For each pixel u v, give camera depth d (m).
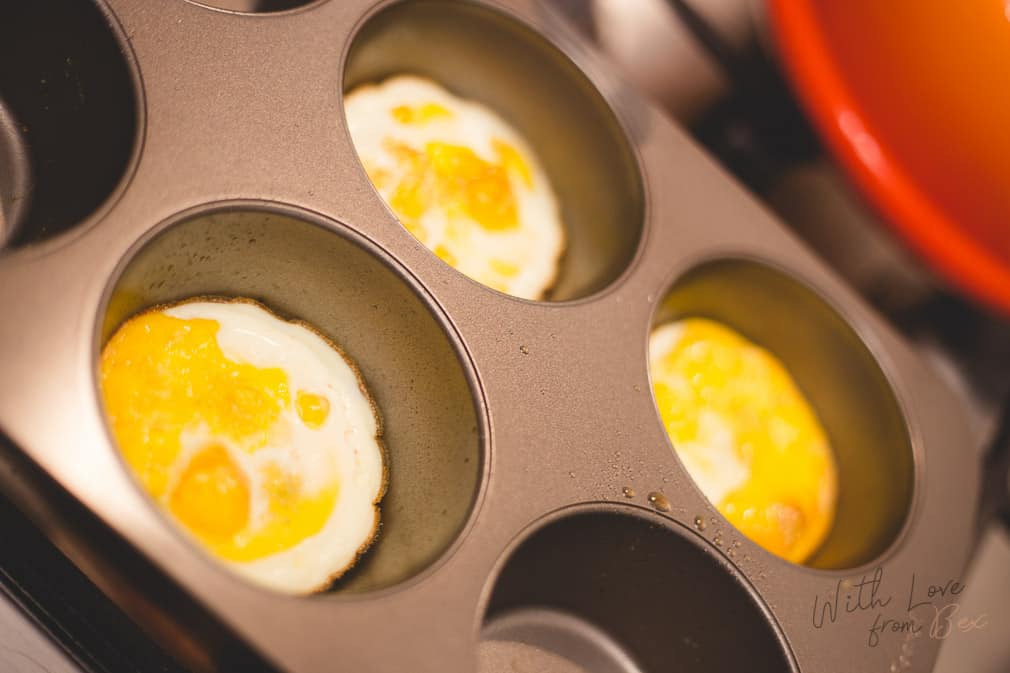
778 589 0.37
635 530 0.37
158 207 0.33
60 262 0.31
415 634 0.32
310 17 0.37
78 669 0.32
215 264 0.35
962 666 0.40
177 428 0.34
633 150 0.41
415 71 0.41
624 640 0.40
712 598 0.37
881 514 0.41
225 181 0.34
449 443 0.36
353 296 0.36
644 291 0.39
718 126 0.45
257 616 0.30
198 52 0.35
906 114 0.36
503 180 0.41
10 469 0.31
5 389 0.30
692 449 0.41
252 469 0.34
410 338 0.36
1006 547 0.43
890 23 0.35
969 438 0.42
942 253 0.36
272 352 0.36
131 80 0.34
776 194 0.45
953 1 0.35
